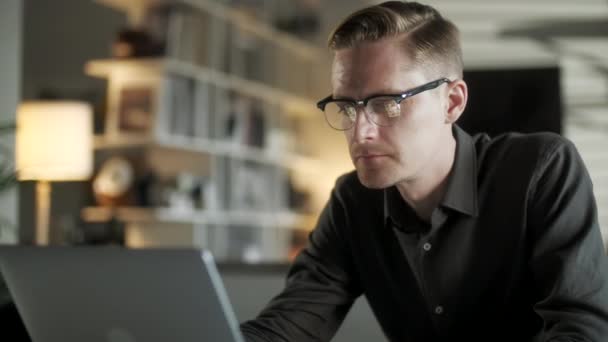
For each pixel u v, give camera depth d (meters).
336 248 1.56
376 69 1.24
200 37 4.95
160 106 4.47
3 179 2.83
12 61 3.16
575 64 6.36
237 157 5.25
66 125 3.76
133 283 1.05
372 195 1.50
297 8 6.15
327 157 6.36
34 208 4.80
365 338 2.79
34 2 5.11
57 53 5.08
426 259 1.41
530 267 1.36
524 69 2.69
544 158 1.37
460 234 1.39
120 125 4.51
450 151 1.37
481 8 6.09
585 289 1.26
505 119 2.69
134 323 1.07
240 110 5.30
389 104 1.23
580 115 6.78
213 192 4.95
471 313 1.43
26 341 1.93
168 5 4.71
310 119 6.40
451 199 1.37
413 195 1.38
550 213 1.33
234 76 5.24
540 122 2.67
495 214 1.38
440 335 1.46
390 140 1.24
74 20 5.07
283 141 5.89
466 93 1.32
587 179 1.37
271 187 5.76
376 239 1.49
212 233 5.05
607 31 5.96
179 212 4.60
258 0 5.46
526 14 6.09
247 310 2.91
